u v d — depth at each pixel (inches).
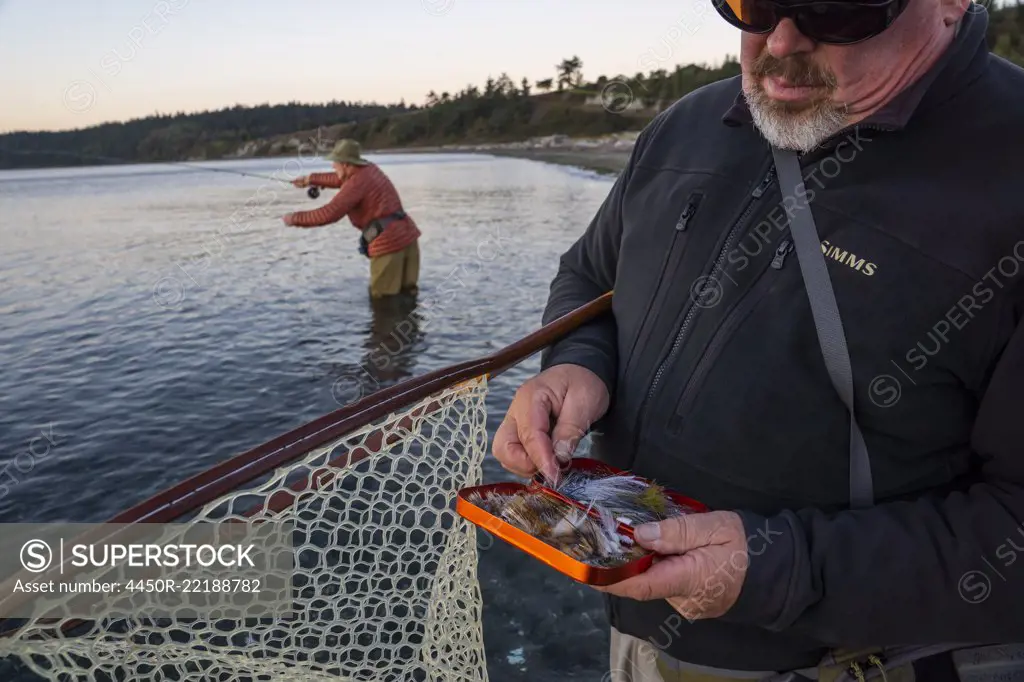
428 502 48.1
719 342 47.2
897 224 40.8
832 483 44.6
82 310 375.9
